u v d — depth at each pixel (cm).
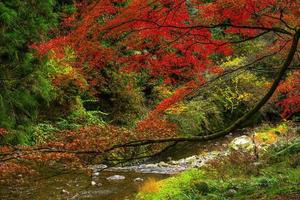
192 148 1470
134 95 1572
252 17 491
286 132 1488
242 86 1570
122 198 902
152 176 1102
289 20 511
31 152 490
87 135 532
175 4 452
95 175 1063
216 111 1627
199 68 550
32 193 912
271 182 827
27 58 1066
